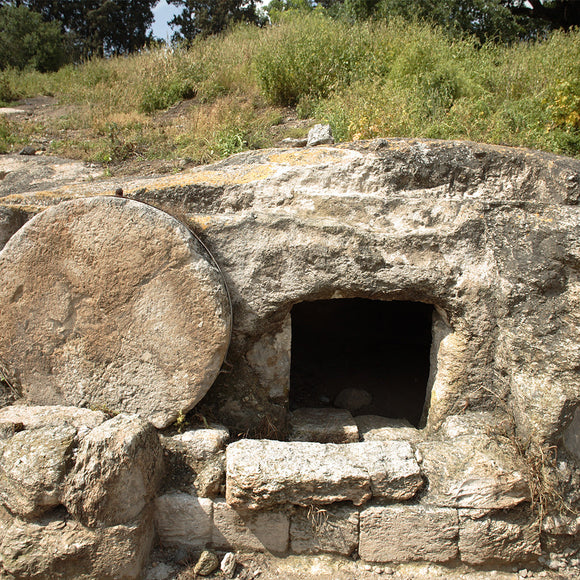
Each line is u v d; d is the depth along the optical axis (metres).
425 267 2.80
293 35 7.83
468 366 2.90
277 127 6.42
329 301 5.22
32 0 24.47
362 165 2.95
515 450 2.64
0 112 8.44
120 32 25.95
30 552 2.34
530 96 6.16
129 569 2.37
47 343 2.87
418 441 2.79
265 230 2.85
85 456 2.29
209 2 24.48
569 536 2.61
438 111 5.64
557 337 2.66
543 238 2.74
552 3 14.68
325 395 4.02
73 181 4.83
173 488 2.64
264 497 2.43
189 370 2.76
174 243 2.66
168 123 7.05
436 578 2.53
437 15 10.90
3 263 2.82
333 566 2.57
